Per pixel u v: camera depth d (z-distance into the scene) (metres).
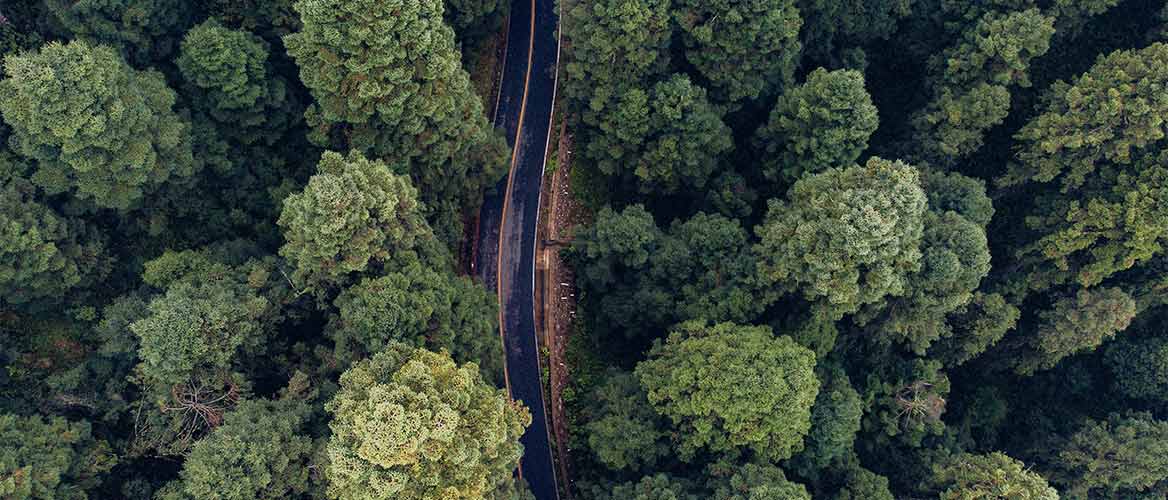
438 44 56.00
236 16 62.59
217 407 50.53
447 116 60.28
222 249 59.72
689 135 70.38
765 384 53.75
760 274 60.38
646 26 68.31
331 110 57.62
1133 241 63.94
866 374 68.69
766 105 77.69
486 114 79.56
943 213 66.44
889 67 83.44
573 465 69.06
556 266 75.75
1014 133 76.44
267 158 65.75
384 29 52.25
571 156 79.06
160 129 55.06
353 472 43.06
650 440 57.56
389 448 42.41
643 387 59.47
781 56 71.25
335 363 53.41
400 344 49.44
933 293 61.22
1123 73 64.94
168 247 63.22
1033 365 74.44
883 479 58.84
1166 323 77.12
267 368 55.62
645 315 68.88
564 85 76.44
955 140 71.38
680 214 79.44
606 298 71.00
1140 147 64.50
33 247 52.28
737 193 74.06
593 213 78.19
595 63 70.94
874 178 56.41
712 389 55.34
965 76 73.75
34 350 58.69
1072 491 67.94
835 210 55.56
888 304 62.47
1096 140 64.56
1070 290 71.62
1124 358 76.81
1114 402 78.38
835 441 58.84
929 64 77.38
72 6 54.28
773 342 57.78
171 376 49.44
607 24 68.31
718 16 68.62
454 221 68.62
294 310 56.94
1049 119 68.69
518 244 76.00
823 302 58.50
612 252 69.25
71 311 59.41
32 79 47.50
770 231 59.94
